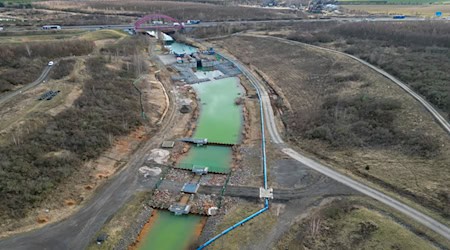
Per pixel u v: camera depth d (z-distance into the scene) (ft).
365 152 190.49
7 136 177.06
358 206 150.51
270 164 186.91
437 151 177.78
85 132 197.16
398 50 341.82
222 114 260.21
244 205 156.46
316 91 282.77
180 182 175.01
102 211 150.92
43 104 215.92
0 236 132.77
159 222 150.51
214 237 138.00
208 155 203.31
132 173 179.42
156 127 229.86
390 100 231.91
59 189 158.20
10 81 246.06
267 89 304.91
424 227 136.98
